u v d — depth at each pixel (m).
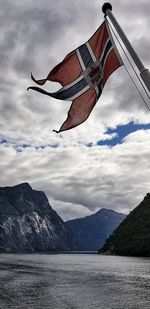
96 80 13.60
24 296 53.97
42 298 51.66
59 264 152.38
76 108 13.73
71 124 13.72
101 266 132.25
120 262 160.62
